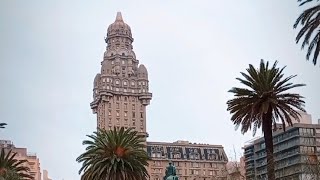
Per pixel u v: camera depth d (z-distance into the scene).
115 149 71.81
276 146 150.88
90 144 73.75
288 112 53.75
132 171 71.88
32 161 192.50
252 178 107.81
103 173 71.31
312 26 36.38
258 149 165.75
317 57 37.31
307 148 140.62
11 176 73.06
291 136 144.62
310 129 144.38
